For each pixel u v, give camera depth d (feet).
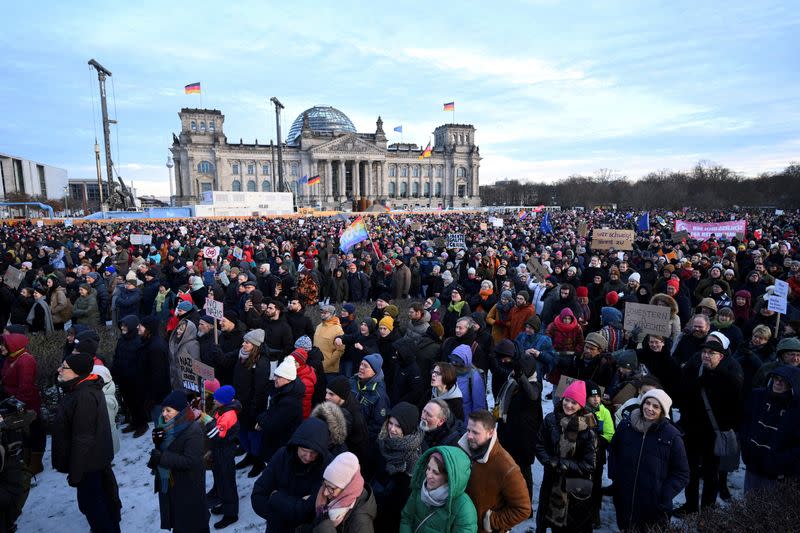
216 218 194.08
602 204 438.40
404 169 453.58
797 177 373.40
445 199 470.80
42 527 18.70
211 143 383.04
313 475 12.48
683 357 22.74
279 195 229.25
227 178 388.37
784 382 15.35
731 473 21.91
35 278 47.14
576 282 38.91
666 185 423.64
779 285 25.36
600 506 18.43
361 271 51.98
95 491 16.80
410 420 13.67
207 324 24.25
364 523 11.10
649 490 14.24
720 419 17.12
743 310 31.42
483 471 12.37
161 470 15.64
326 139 418.92
